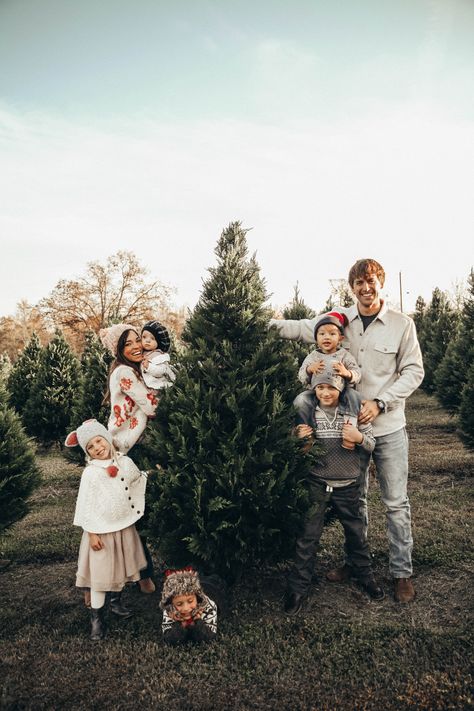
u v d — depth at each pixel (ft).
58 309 123.44
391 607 12.69
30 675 10.34
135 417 13.58
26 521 21.66
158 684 9.89
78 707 9.39
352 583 14.07
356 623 11.91
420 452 31.86
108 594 12.27
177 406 12.59
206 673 10.20
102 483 11.94
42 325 126.41
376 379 13.25
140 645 11.31
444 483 24.44
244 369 12.48
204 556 11.44
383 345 13.14
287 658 10.64
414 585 13.73
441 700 9.09
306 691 9.62
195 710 9.21
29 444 18.10
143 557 12.62
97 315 124.77
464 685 9.42
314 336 12.89
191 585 10.90
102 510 11.80
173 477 11.75
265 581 14.28
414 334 13.34
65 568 16.25
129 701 9.52
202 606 11.16
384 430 13.07
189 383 12.44
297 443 12.31
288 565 14.51
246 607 12.80
